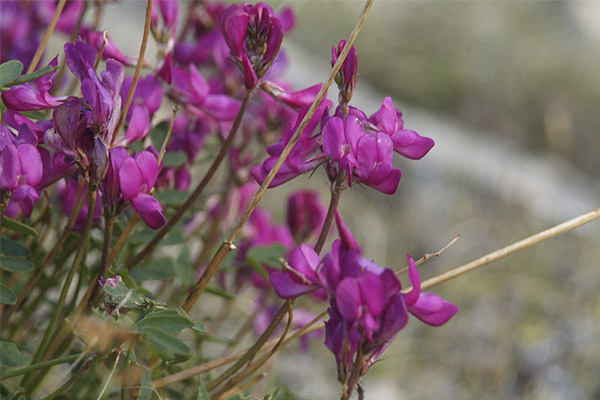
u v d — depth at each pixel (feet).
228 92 1.71
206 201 1.74
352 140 1.37
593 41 7.29
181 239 1.54
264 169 1.40
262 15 1.46
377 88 5.85
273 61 1.47
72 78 1.85
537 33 6.80
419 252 3.62
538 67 6.15
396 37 6.16
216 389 1.55
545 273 3.27
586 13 7.83
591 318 2.79
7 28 1.80
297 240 1.75
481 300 3.01
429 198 3.94
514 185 4.08
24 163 1.35
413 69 5.88
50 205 1.54
